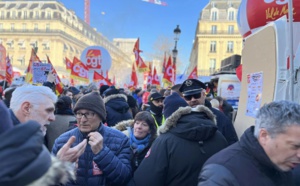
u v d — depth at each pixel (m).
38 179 0.85
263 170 1.42
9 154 0.79
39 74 7.57
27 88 1.98
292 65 2.52
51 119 2.05
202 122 2.19
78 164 2.15
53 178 0.92
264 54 2.97
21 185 0.81
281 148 1.36
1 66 8.71
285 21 2.70
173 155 2.12
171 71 10.87
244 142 1.50
